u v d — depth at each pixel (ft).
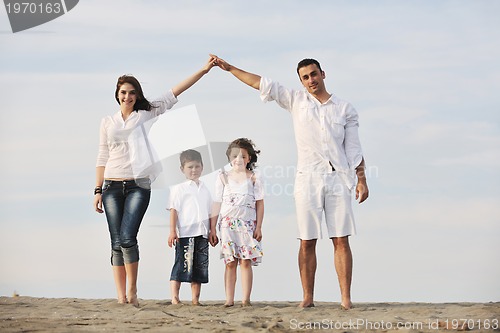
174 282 20.99
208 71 20.77
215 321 16.49
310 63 19.22
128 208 19.75
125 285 20.30
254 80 19.89
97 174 20.33
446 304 20.67
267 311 18.48
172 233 20.97
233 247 20.34
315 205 19.17
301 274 19.70
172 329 15.24
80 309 18.99
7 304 20.68
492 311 17.57
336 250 19.29
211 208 21.20
